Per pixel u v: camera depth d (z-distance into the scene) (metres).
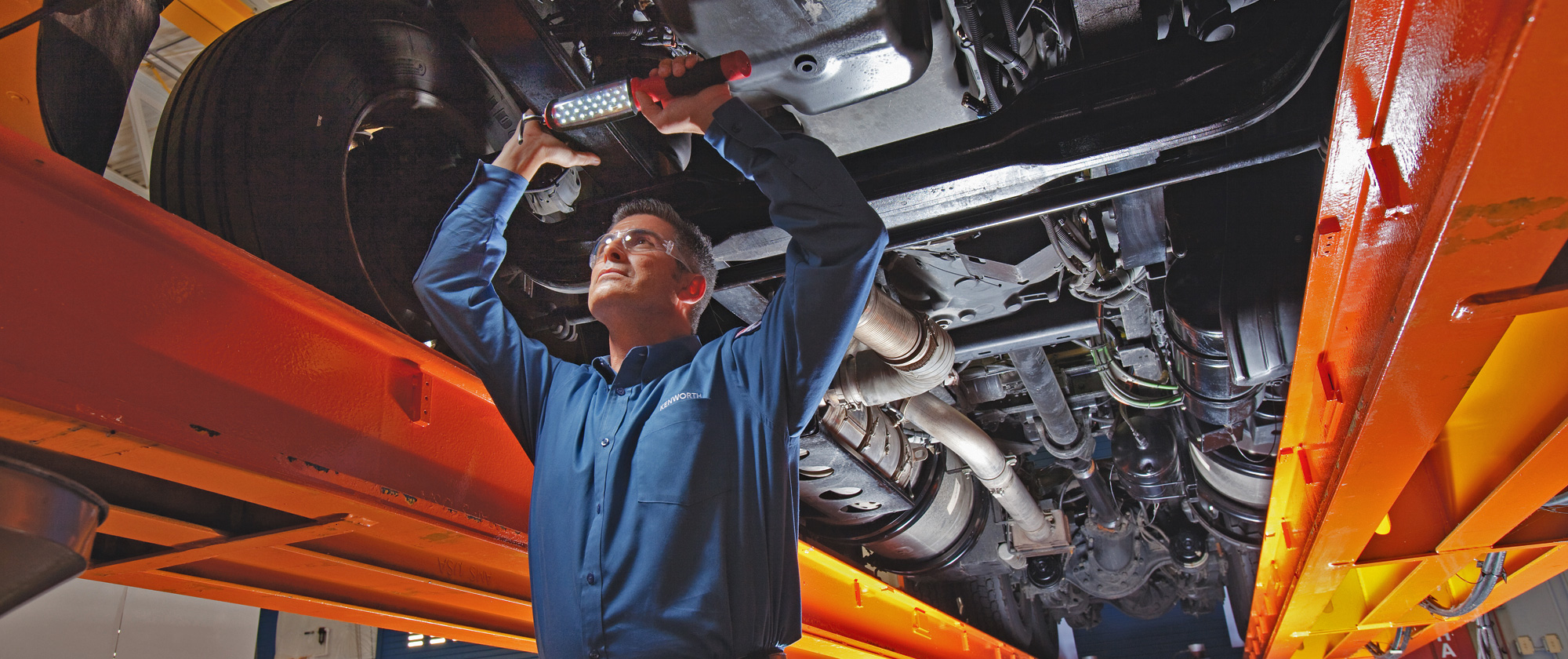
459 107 2.93
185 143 2.22
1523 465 2.80
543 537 1.34
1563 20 0.92
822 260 1.37
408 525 1.95
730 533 1.24
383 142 2.81
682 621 1.16
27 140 1.28
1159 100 2.64
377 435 1.87
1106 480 8.12
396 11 2.61
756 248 3.10
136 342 1.38
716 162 3.27
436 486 2.01
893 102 2.84
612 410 1.40
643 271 1.60
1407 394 2.20
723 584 1.20
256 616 10.58
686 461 1.26
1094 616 11.06
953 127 2.88
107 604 8.68
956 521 6.89
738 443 1.32
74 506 1.37
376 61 2.59
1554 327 2.32
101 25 1.84
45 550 1.31
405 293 2.77
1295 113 2.68
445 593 2.66
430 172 2.92
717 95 1.48
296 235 2.26
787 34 2.38
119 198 1.39
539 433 1.53
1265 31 2.57
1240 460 5.52
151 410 1.37
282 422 1.63
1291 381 2.74
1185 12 3.01
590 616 1.19
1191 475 6.62
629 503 1.26
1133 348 4.70
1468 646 10.88
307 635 11.64
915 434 5.85
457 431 2.13
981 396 5.78
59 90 1.73
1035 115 2.78
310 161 2.31
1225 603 14.57
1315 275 2.05
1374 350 2.14
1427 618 6.42
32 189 1.29
